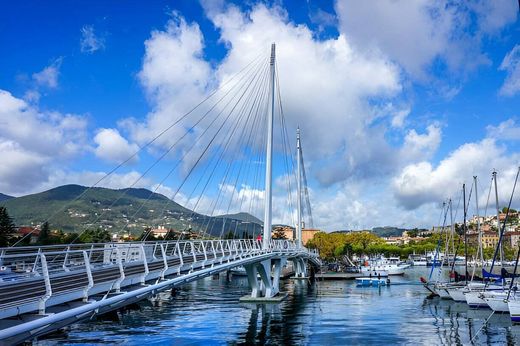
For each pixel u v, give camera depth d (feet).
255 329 129.29
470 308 170.19
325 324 138.00
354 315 156.25
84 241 268.62
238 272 366.02
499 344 108.17
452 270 262.26
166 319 146.51
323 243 542.57
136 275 70.18
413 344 109.50
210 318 148.87
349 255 519.60
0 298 45.78
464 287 196.85
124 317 150.51
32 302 46.52
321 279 334.85
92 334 119.75
